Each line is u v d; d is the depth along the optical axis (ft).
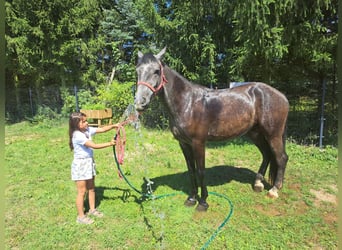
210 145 20.62
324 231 8.83
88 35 39.27
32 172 15.62
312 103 21.29
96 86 39.24
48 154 19.66
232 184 12.95
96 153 19.52
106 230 9.26
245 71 23.65
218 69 26.02
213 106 9.77
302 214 9.98
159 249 8.09
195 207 10.69
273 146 10.78
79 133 9.36
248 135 12.11
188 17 23.84
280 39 17.20
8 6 30.68
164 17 26.99
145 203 11.18
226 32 24.91
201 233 8.87
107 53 44.91
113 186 13.08
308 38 17.78
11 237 9.05
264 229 9.03
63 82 37.27
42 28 32.94
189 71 26.78
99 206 10.98
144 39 42.34
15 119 37.68
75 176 9.48
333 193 11.73
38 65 34.91
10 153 19.85
